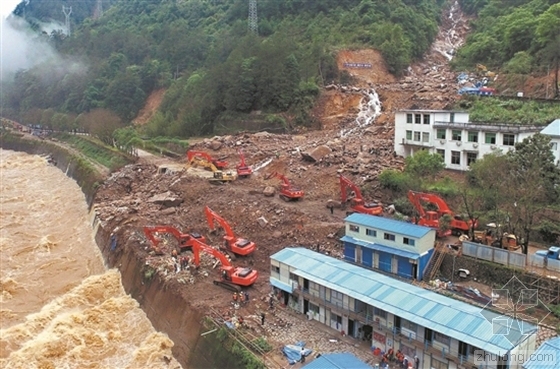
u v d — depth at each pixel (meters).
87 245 67.19
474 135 61.91
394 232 45.00
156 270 50.09
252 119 105.25
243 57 116.06
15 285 55.72
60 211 82.56
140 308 49.16
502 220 46.66
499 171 48.38
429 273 44.66
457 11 177.12
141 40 184.12
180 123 113.75
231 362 36.69
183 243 53.84
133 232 59.88
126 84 156.38
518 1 141.12
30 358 41.53
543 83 88.88
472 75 108.50
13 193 93.56
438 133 66.06
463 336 31.36
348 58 119.81
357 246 47.34
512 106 82.06
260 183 71.19
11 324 48.34
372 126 92.25
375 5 140.75
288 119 103.06
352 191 63.25
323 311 39.97
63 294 54.19
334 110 104.06
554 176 47.06
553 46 88.06
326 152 75.50
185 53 165.50
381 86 110.81
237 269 47.06
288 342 37.84
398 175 61.16
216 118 111.88
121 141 104.94
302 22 147.00
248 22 153.62
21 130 159.75
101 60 185.25
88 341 44.19
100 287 53.53
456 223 49.44
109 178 86.44
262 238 55.50
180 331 42.97
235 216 60.84
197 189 70.06
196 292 45.56
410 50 129.62
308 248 52.06
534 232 46.72
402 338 34.62
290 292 41.91
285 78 106.44
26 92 196.25
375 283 38.47
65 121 145.88
